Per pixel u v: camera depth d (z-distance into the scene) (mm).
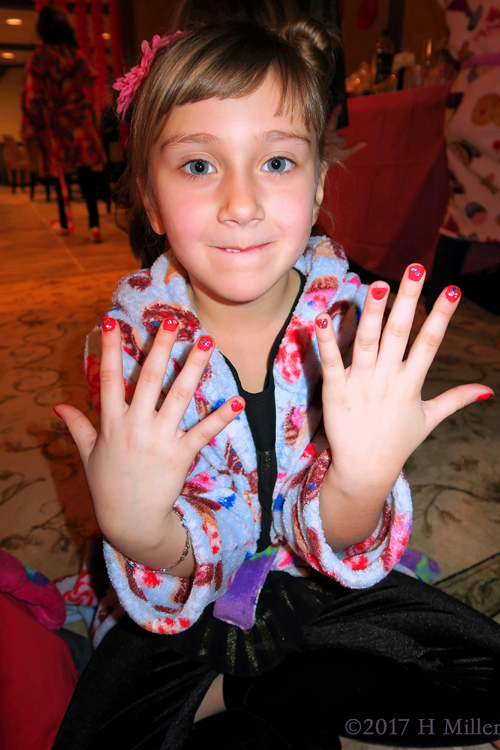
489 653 644
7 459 1439
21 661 652
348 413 473
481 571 1018
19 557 1105
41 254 3799
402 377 465
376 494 497
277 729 644
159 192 563
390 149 2176
